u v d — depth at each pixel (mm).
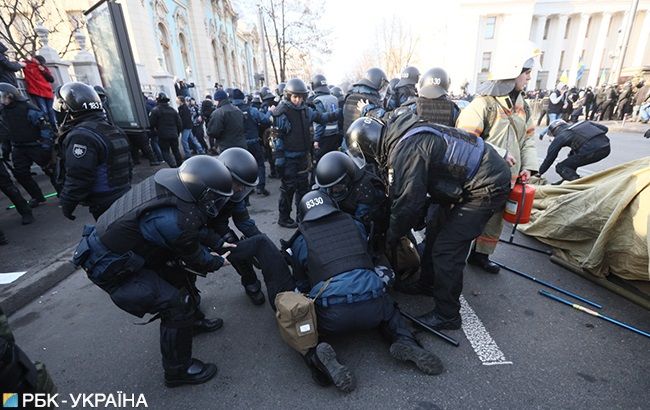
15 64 5465
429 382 1805
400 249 2590
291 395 1771
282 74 14492
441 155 1929
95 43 4566
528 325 2230
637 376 1797
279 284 2084
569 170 4754
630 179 2506
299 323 1768
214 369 1925
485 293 2604
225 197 1686
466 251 2100
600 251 2553
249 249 2057
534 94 21297
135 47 12680
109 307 2635
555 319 2281
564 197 3115
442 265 2100
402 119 2088
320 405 1701
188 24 18234
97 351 2162
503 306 2441
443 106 3131
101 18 4094
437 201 2174
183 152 8797
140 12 12789
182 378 1847
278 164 3822
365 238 2180
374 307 1876
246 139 5137
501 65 2520
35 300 2766
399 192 1974
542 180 4715
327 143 4902
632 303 2428
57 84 6914
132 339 2260
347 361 1967
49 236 3779
